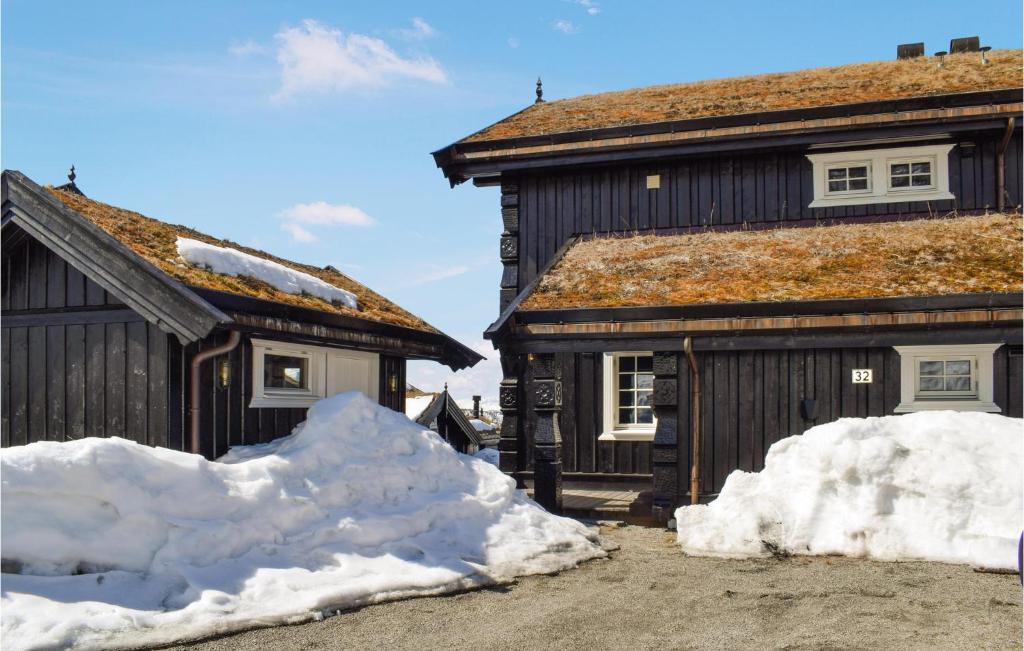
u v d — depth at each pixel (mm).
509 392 14516
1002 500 8453
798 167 14555
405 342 12812
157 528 6961
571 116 16469
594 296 11617
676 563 8664
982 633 6086
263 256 12859
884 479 8922
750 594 7297
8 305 9828
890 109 13734
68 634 5559
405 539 8258
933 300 10008
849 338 10375
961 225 12742
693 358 10852
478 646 5949
